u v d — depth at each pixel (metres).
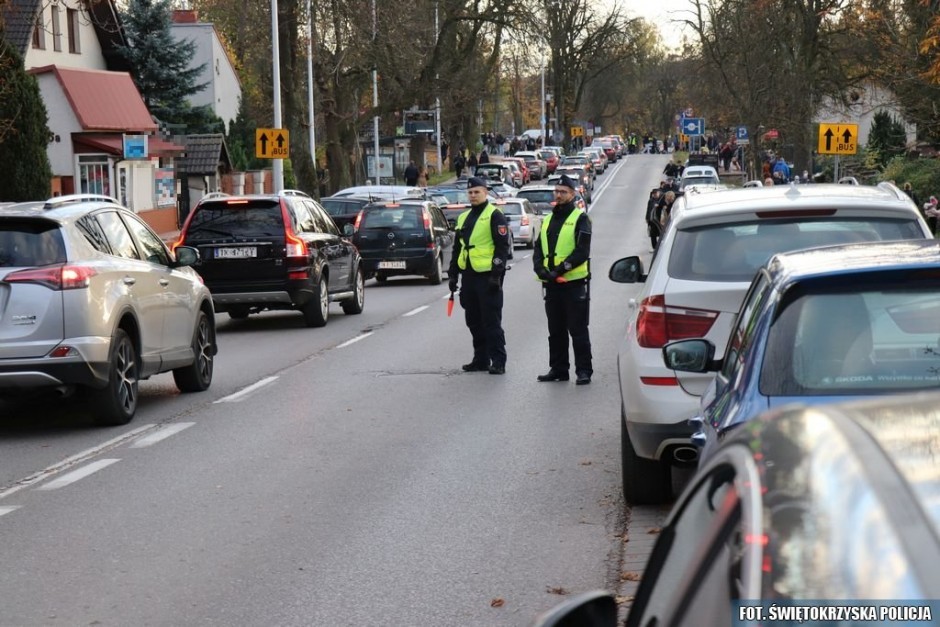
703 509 5.11
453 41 115.44
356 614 12.91
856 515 3.71
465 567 14.55
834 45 105.94
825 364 9.73
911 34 53.41
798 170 108.88
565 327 29.19
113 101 97.50
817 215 16.27
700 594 4.61
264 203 42.78
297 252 42.28
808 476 4.05
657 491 17.20
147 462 21.03
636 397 16.48
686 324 16.27
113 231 25.81
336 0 93.12
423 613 12.92
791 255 11.04
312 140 98.38
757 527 4.08
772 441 4.51
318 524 16.66
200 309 29.52
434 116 132.25
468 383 29.52
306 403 27.16
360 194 79.44
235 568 14.64
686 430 16.16
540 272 28.73
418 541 15.73
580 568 14.43
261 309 44.22
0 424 25.47
